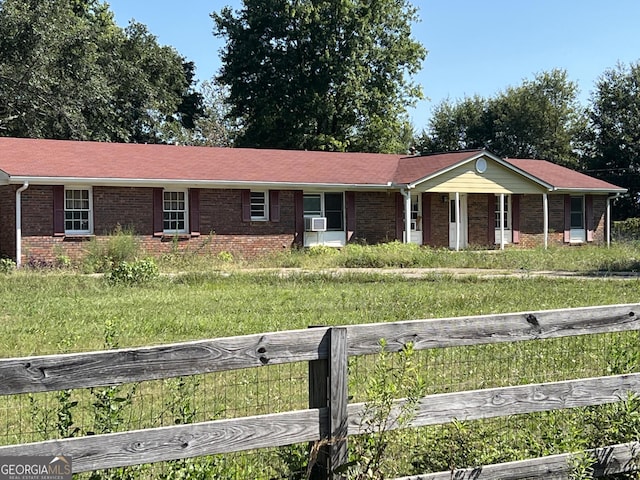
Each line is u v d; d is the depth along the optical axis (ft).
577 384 16.22
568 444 16.25
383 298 49.73
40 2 115.96
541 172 113.91
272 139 148.46
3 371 11.50
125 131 132.77
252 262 83.56
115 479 14.21
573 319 16.19
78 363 11.95
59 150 84.84
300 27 140.97
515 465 15.43
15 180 73.61
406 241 95.25
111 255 74.54
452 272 70.85
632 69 165.48
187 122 166.20
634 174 156.87
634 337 27.94
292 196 92.17
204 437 12.82
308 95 141.79
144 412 20.44
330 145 144.25
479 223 105.40
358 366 23.34
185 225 85.76
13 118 118.62
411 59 148.87
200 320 38.78
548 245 107.24
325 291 54.85
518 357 27.32
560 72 198.59
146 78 141.28
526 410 15.67
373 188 94.94
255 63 144.36
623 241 115.03
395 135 155.94
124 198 81.51
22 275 64.95
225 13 149.18
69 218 78.74
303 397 22.75
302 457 14.42
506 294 51.72
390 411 14.30
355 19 140.15
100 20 156.35
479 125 194.49
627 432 16.83
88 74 123.03
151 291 55.21
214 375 25.58
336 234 95.09
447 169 96.43
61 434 14.85
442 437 16.33
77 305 46.03
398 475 15.87
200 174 86.02
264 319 39.47
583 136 178.60
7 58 115.55
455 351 28.73
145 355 12.35
